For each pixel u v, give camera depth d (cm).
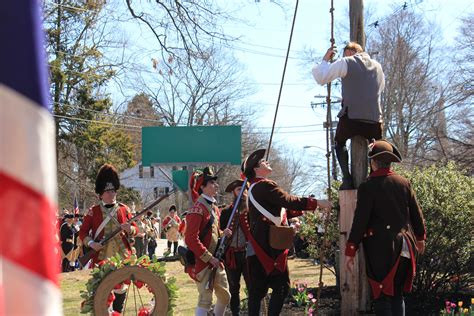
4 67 175
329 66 698
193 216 715
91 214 807
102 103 3036
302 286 991
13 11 176
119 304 771
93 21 2497
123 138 3344
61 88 2753
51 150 181
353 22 841
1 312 171
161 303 722
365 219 609
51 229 178
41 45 180
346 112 719
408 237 611
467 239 914
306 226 1053
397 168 977
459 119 3391
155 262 733
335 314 858
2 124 175
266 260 659
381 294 601
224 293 735
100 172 818
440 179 927
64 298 1224
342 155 763
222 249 720
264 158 753
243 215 792
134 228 811
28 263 173
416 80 3906
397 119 3900
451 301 919
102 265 727
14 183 175
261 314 805
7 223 173
